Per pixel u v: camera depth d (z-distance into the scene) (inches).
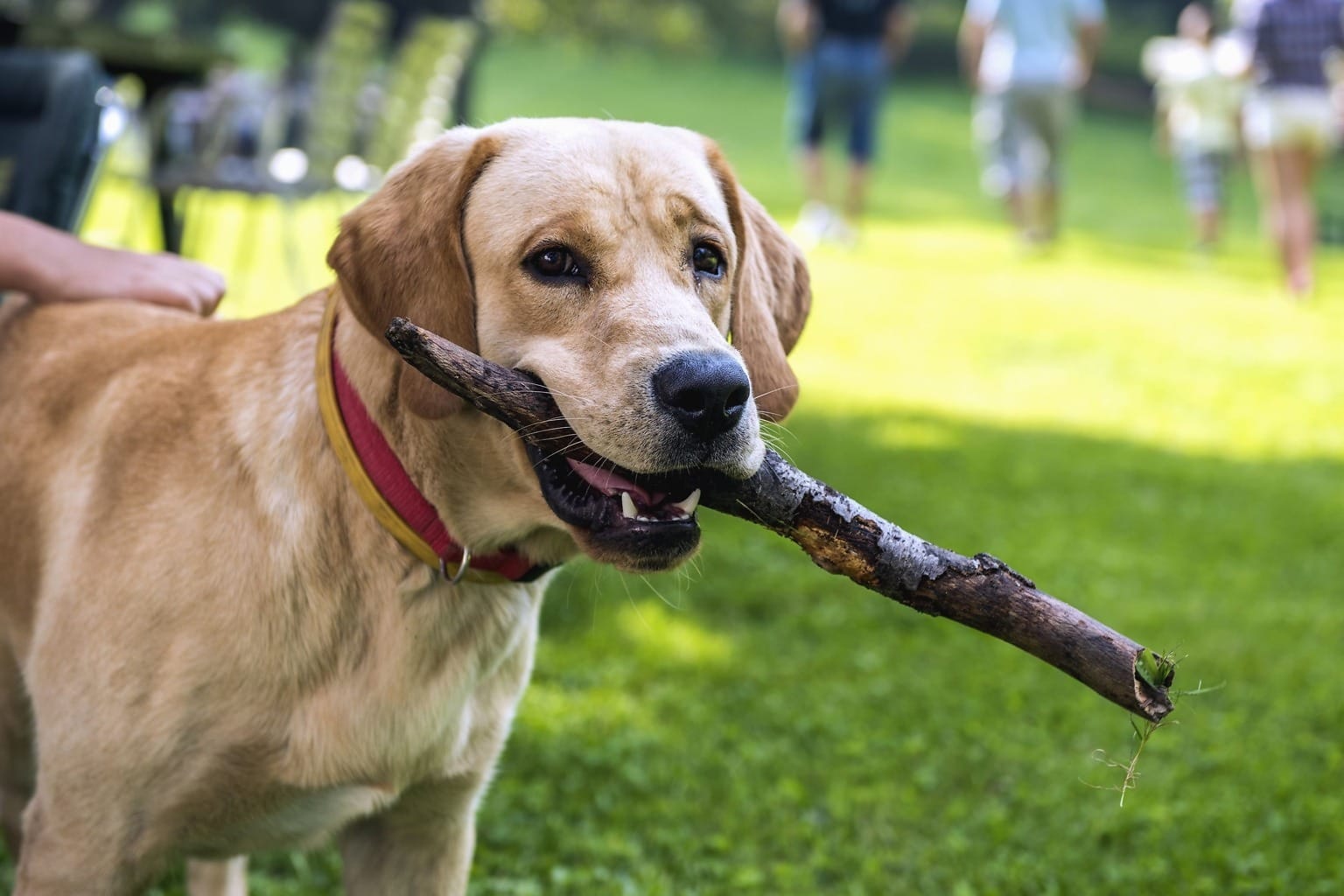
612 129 100.3
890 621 204.7
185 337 107.9
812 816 149.2
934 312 452.1
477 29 388.8
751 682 181.2
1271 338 441.7
